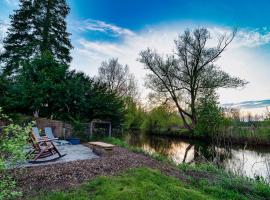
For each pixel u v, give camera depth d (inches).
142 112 1407.5
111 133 609.3
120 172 199.6
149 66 1019.9
